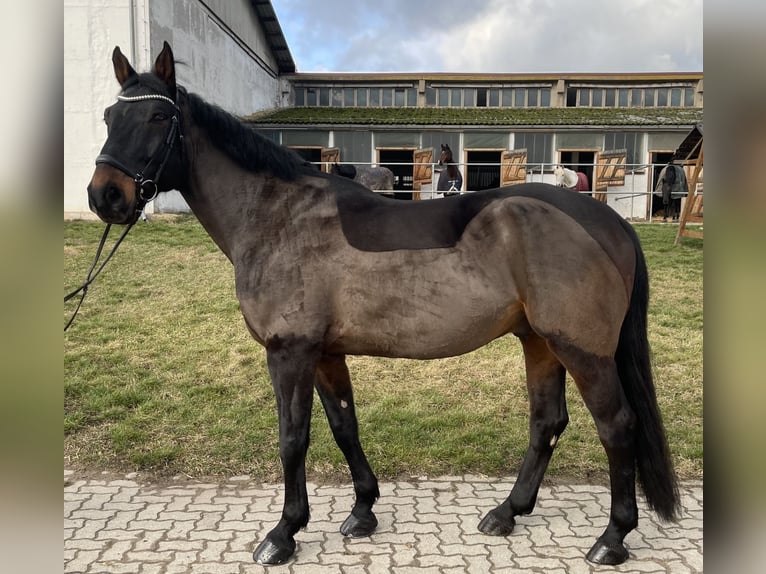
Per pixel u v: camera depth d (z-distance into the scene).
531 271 2.31
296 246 2.47
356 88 20.95
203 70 13.30
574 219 2.34
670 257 8.71
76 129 10.34
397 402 4.34
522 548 2.62
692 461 3.44
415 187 16.31
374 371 4.96
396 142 16.42
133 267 7.75
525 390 4.54
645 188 15.84
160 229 9.81
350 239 2.45
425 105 20.58
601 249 2.32
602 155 15.41
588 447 3.64
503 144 16.28
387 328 2.44
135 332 5.70
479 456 3.52
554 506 3.01
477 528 2.79
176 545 2.67
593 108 19.03
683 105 19.78
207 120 2.57
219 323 5.98
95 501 3.10
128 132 2.35
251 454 3.62
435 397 4.43
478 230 2.39
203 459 3.56
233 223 2.58
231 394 4.49
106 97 10.29
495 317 2.40
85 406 4.20
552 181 16.20
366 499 2.77
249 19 16.86
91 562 2.54
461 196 2.53
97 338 5.52
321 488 3.25
